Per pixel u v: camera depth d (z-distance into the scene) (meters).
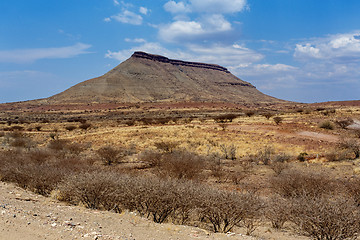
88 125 59.31
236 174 16.67
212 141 35.78
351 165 18.70
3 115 151.00
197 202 6.91
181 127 49.62
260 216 7.46
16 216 5.13
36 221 5.12
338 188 10.70
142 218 6.77
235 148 27.61
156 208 7.11
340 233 5.66
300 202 6.78
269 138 36.81
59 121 91.44
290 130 40.41
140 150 31.27
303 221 6.27
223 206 6.47
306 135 36.84
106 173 9.00
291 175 11.59
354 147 22.62
